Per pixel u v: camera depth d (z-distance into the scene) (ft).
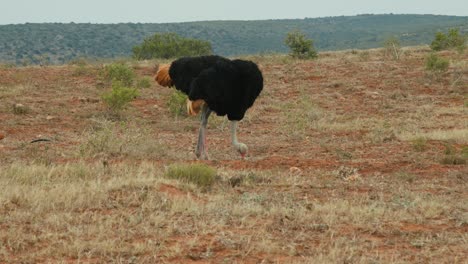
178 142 77.20
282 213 43.06
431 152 69.62
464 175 57.00
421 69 132.77
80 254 34.94
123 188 47.65
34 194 45.11
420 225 42.19
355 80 125.08
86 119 92.58
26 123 87.92
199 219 41.47
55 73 134.51
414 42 510.99
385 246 37.91
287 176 55.31
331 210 43.96
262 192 49.65
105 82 123.65
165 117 96.73
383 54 159.63
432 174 57.93
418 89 117.91
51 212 42.22
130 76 123.65
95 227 38.75
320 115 98.07
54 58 465.88
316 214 43.37
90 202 44.34
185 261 34.58
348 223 41.88
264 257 35.47
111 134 67.41
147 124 89.97
